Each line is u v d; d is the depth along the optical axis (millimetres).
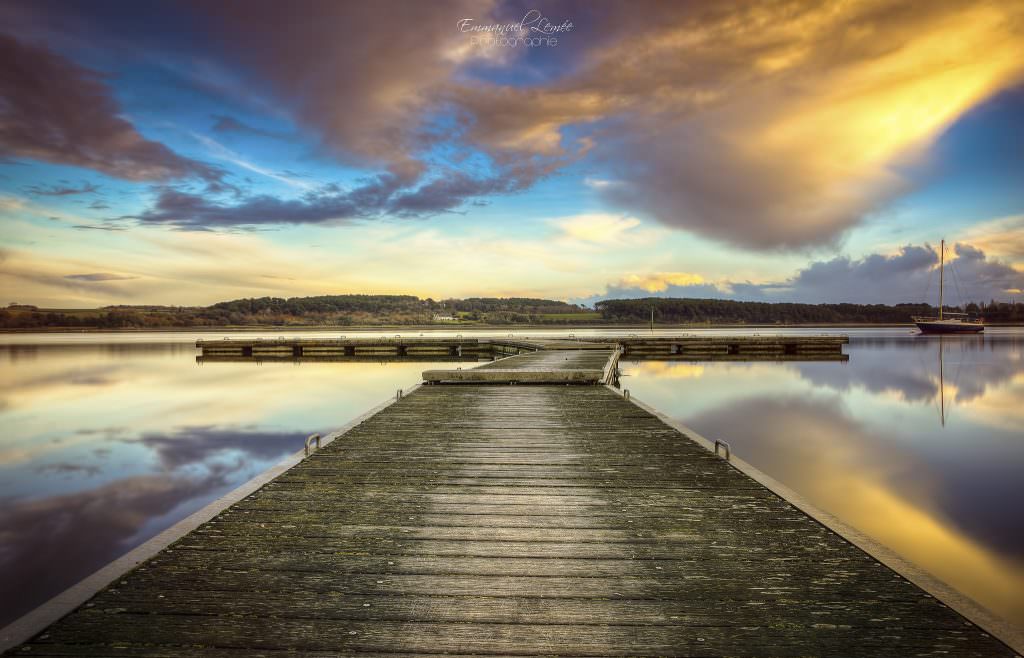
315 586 2693
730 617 2447
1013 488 7926
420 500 4031
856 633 2322
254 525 3500
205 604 2512
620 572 2873
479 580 2773
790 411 14195
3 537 6559
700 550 3162
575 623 2393
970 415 13969
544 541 3283
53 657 2119
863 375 22984
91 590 2559
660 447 5730
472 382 11117
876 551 3076
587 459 5238
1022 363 29062
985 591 4984
